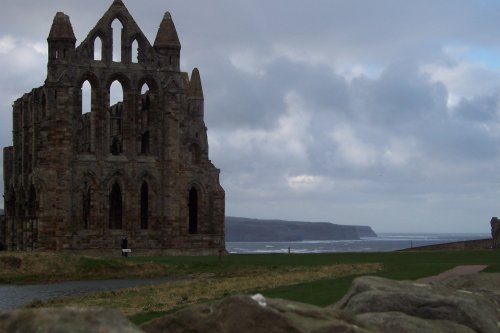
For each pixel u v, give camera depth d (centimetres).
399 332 2448
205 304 2212
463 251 8519
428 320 2581
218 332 2131
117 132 12644
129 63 11375
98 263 8712
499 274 4006
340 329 2127
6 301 6212
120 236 11206
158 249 11331
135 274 8531
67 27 11050
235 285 6009
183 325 2173
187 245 11506
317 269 7062
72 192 11012
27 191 11750
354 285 2811
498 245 11138
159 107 11512
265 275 6944
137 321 3841
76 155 11062
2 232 12794
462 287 3772
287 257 9038
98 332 1731
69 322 1753
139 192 11350
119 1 11375
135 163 11344
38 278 8300
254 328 2120
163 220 11438
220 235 11750
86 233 11044
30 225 11231
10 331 1750
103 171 11175
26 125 12025
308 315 2195
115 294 5988
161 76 11512
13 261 8550
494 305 2941
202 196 11788
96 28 11212
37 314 1767
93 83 11200
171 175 11438
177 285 6419
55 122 10938
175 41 11581
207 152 12119
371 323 2461
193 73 12469
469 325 2628
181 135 11588
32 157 11581
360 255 8794
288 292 4747
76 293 6762
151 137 11519
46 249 10862
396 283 2834
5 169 13262
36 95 11488
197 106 12269
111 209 11550
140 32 11444
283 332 2109
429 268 6028
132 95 11362
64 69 10988
